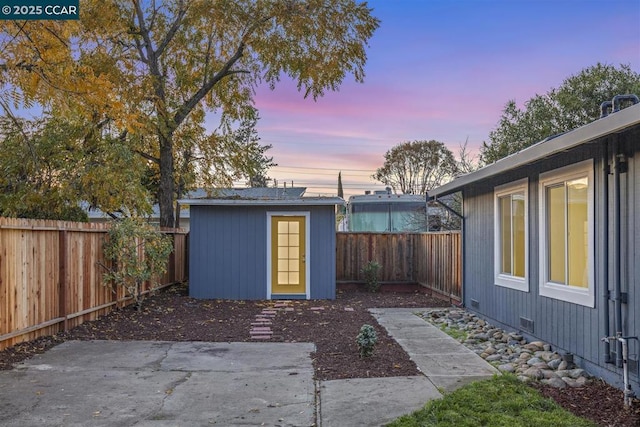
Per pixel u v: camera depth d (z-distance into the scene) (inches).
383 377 213.0
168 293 499.8
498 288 332.5
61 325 303.3
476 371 221.5
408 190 1421.0
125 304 402.9
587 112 674.2
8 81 267.4
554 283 258.4
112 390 197.0
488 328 330.0
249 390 197.9
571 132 193.0
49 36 262.8
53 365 232.5
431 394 188.7
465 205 405.7
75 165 449.1
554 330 254.7
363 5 548.7
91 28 408.8
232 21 542.3
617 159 197.3
